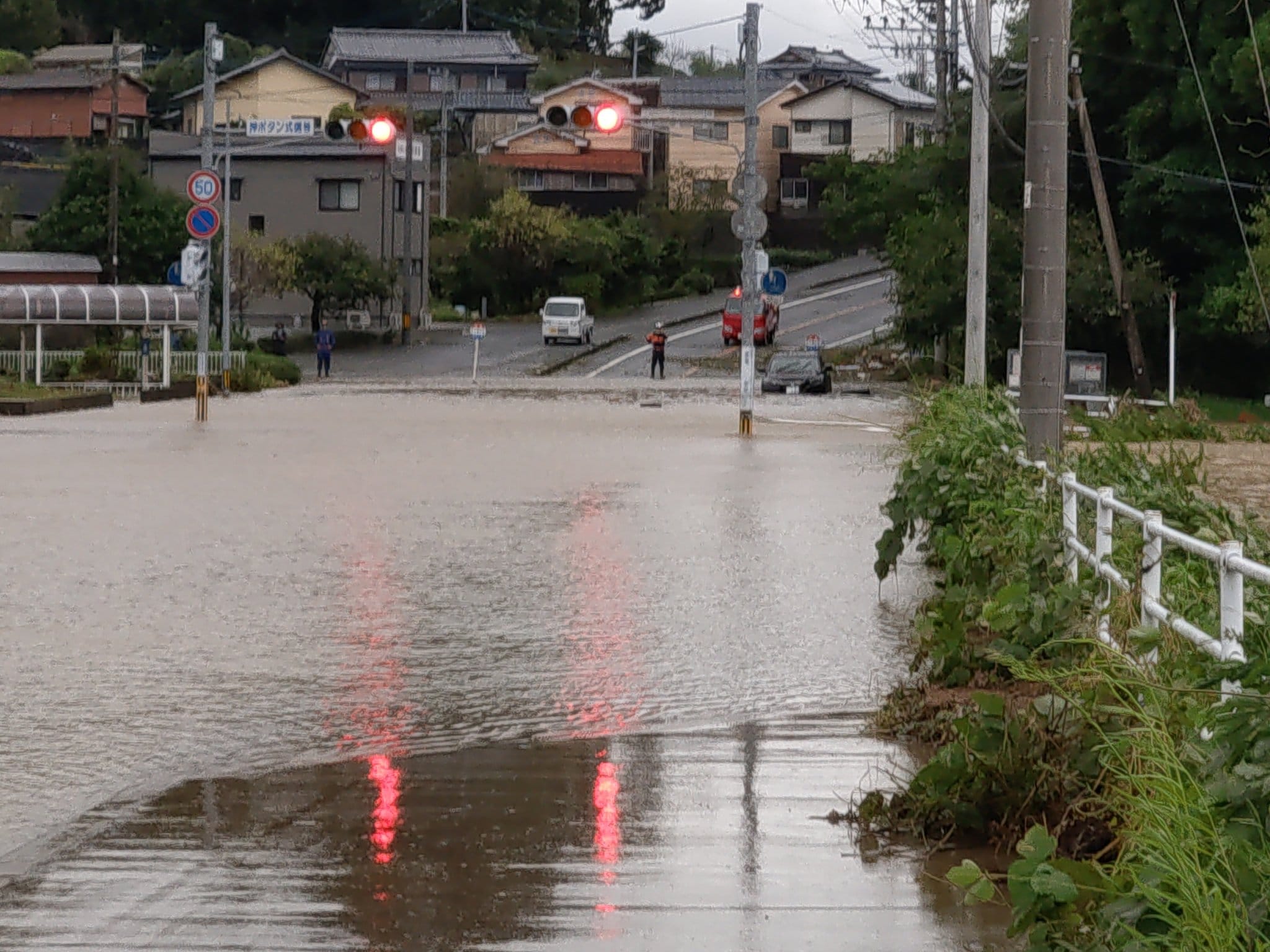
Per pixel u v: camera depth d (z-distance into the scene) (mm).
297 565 36031
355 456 66125
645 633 28281
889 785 18281
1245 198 121438
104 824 16953
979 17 60781
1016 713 16719
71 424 87000
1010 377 57094
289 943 13430
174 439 74875
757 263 79438
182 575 34469
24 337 125375
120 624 28891
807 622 29391
